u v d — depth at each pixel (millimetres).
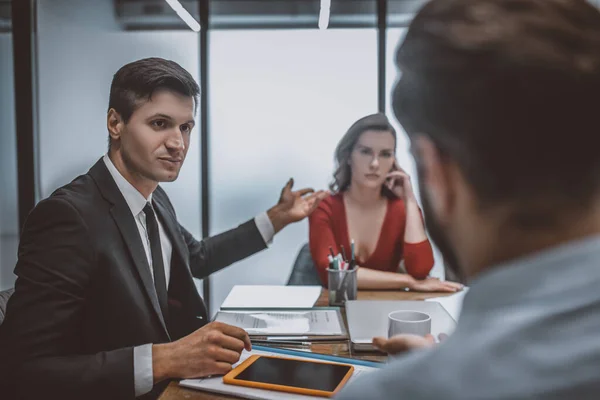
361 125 1952
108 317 994
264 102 3305
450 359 271
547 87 270
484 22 287
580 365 245
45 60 2752
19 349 885
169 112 1096
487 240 308
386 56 3234
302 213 1613
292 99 3293
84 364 878
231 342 910
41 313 906
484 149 287
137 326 1009
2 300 1119
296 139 3312
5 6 2672
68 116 2820
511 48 273
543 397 242
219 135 3328
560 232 292
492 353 262
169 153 1112
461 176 309
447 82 290
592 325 258
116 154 1129
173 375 878
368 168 1949
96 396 867
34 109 2723
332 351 1046
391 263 1985
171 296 1270
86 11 2895
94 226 994
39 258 937
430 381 265
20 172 2721
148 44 3145
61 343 922
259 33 3293
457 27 292
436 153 317
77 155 2842
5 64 2699
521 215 292
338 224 1979
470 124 286
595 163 280
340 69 3266
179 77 1107
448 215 327
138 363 879
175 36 3221
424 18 313
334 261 1473
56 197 992
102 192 1060
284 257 3322
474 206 306
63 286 928
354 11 3240
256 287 1650
